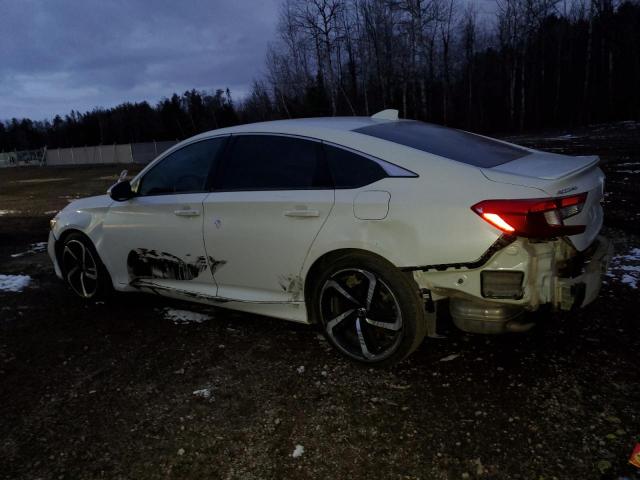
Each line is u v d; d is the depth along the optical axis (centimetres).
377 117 368
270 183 326
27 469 231
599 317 348
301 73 4397
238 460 230
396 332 284
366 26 4019
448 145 308
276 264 322
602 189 295
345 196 289
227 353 333
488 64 5169
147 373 313
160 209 376
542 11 4244
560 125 4556
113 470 227
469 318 261
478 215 248
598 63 4588
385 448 231
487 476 210
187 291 374
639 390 260
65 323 404
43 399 290
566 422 239
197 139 373
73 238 440
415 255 264
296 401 272
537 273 246
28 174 3044
